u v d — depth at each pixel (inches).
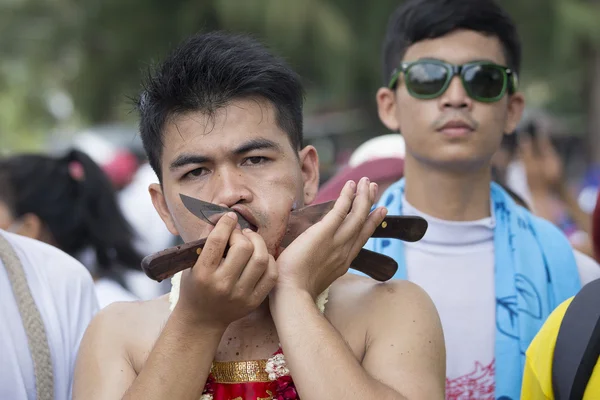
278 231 85.7
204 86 86.9
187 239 87.7
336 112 670.5
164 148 89.3
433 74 121.6
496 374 114.7
